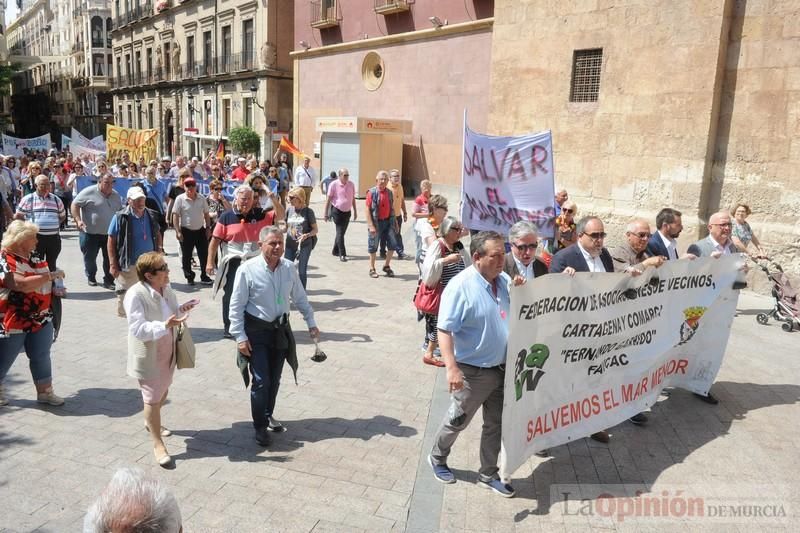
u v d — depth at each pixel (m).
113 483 1.78
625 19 11.71
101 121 66.38
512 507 4.03
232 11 37.62
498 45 13.80
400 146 23.58
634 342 5.01
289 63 35.69
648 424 5.35
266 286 4.71
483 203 7.19
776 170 10.36
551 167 7.05
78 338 7.25
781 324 8.59
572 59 12.59
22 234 5.09
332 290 9.98
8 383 5.87
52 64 80.56
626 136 11.91
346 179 12.16
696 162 11.01
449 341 3.90
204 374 6.23
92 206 9.66
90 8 65.00
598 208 12.37
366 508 3.99
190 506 3.93
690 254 5.38
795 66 10.05
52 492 4.05
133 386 5.90
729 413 5.61
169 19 46.03
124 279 7.82
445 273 6.11
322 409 5.48
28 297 5.15
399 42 23.61
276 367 4.91
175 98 46.12
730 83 10.79
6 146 29.19
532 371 4.19
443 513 3.93
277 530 3.72
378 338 7.53
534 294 4.08
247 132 34.56
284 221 9.57
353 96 26.19
